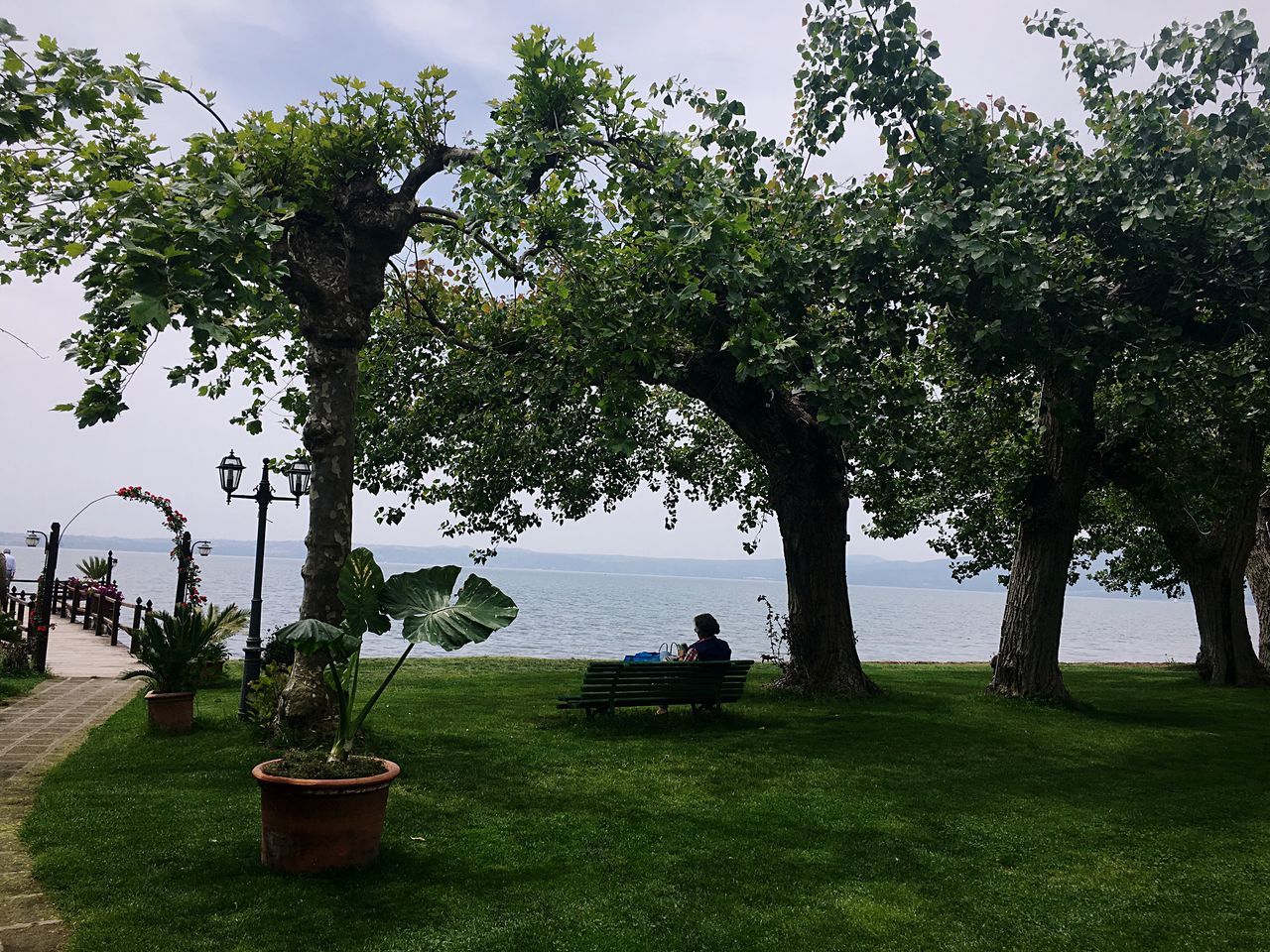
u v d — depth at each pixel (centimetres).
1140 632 10806
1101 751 930
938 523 2158
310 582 781
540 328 1223
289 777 493
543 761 786
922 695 1310
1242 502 1781
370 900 459
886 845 588
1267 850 600
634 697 1002
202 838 540
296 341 1121
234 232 597
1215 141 952
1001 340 945
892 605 18600
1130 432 1473
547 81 911
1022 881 531
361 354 1375
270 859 495
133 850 518
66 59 661
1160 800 725
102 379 761
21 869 492
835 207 1064
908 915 473
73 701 1074
